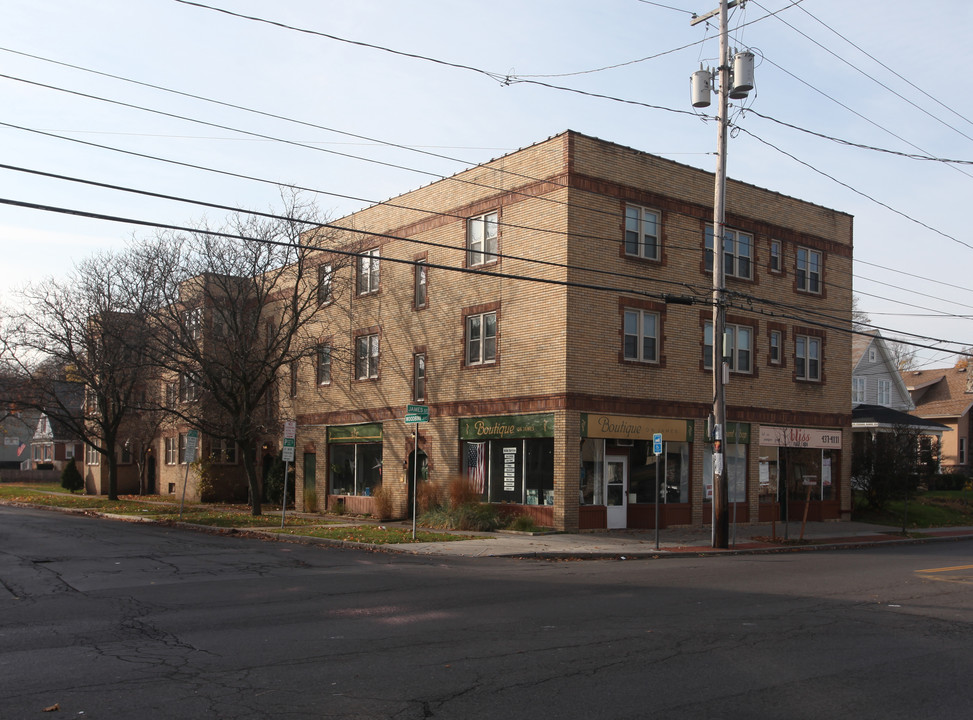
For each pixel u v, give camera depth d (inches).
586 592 518.0
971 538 1101.1
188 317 1304.1
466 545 815.7
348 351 1248.8
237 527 1027.3
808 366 1227.9
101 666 322.0
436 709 267.4
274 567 642.2
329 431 1341.0
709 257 1086.4
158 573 604.1
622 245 989.8
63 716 259.1
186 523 1110.4
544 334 958.4
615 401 967.0
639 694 285.7
